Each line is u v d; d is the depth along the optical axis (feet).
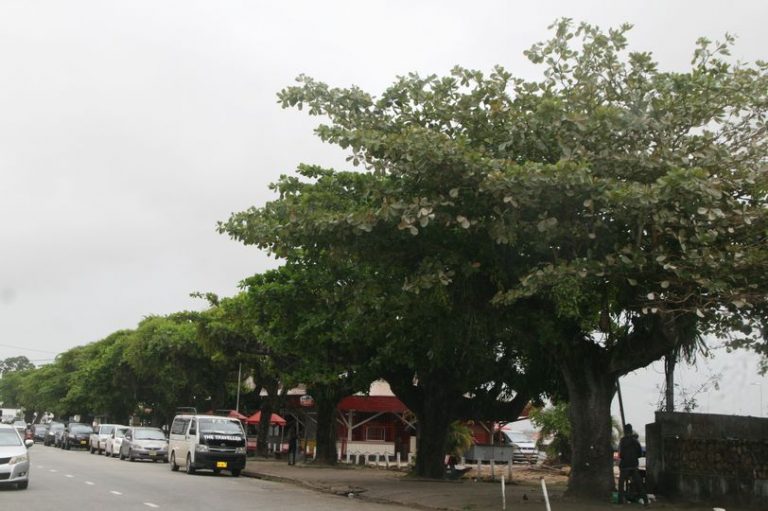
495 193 46.93
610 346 60.34
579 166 45.16
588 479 60.08
